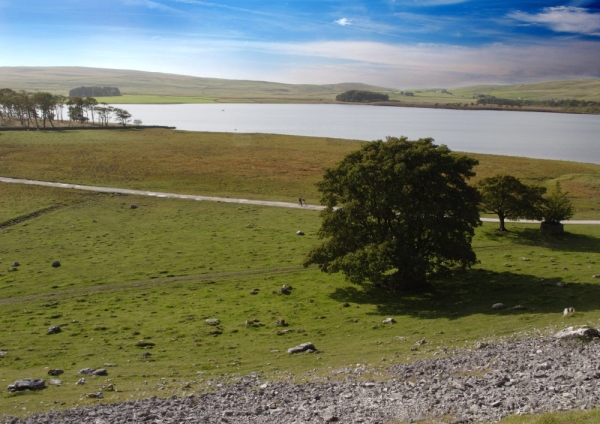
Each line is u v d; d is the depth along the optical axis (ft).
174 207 321.73
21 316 152.56
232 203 334.03
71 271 201.36
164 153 512.22
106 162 455.22
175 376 99.91
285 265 209.36
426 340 116.88
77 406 79.77
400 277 174.81
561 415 61.72
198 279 192.34
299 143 609.83
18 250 230.68
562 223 275.59
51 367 108.88
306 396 81.10
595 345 92.89
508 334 113.50
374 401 76.02
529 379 79.20
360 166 173.06
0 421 72.79
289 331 136.26
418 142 184.34
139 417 73.15
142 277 194.18
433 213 165.58
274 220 290.56
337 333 133.59
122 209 313.94
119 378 98.58
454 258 168.35
